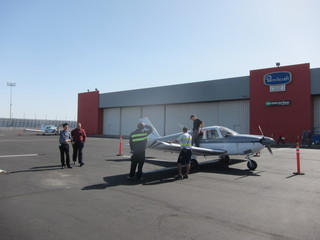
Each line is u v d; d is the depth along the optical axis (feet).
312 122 78.54
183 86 108.68
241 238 12.62
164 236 12.87
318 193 21.12
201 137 36.78
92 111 149.69
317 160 40.78
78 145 34.86
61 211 16.58
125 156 46.19
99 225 14.28
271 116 83.97
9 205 17.80
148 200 19.15
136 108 130.72
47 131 133.90
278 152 52.85
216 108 100.63
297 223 14.58
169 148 35.14
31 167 33.40
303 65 78.13
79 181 25.57
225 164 37.24
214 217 15.57
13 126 235.81
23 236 12.84
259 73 86.63
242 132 93.35
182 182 25.41
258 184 24.47
